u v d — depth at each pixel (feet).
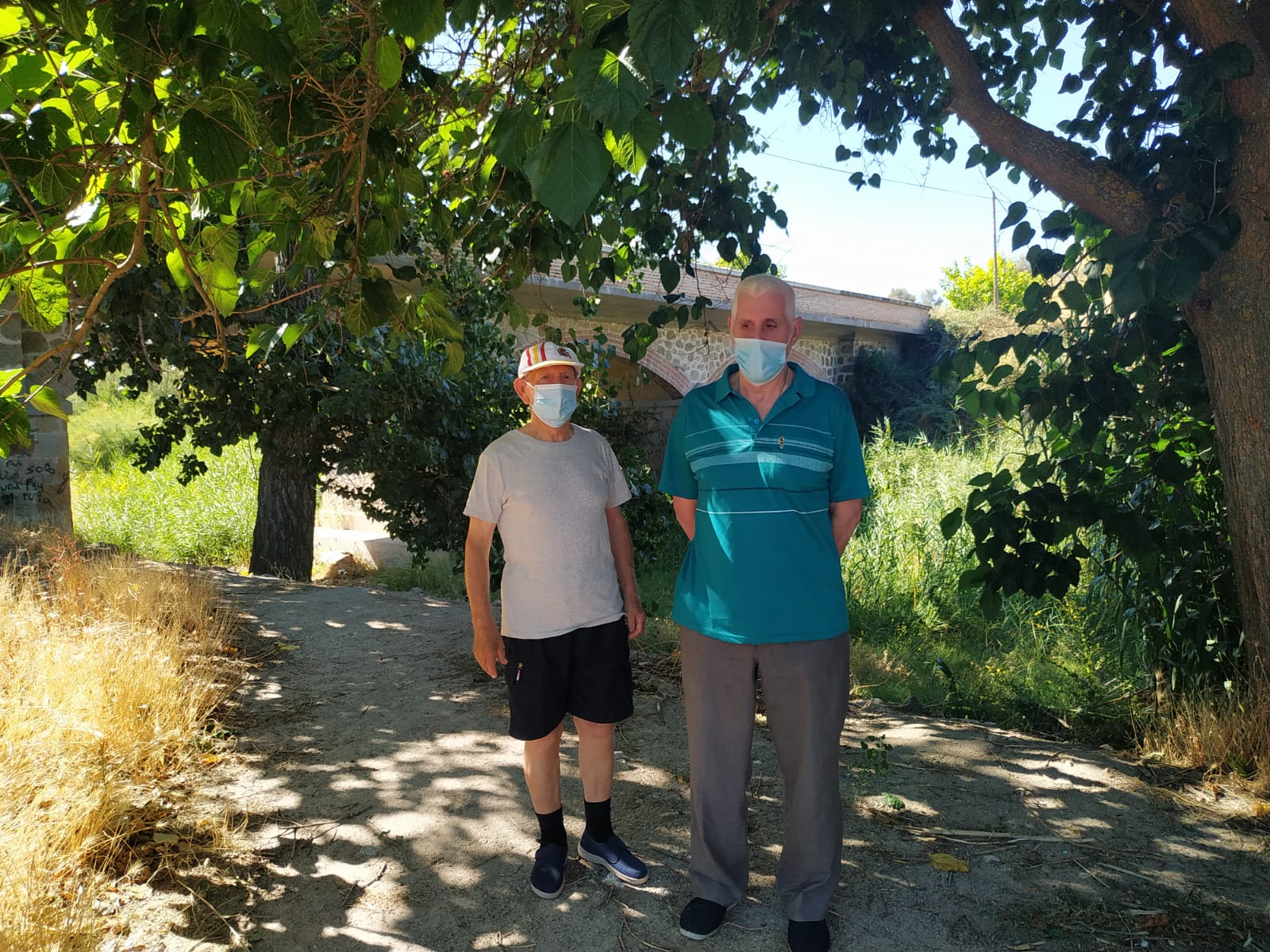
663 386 61.31
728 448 7.83
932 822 10.64
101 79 6.68
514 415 30.01
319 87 6.91
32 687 11.56
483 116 9.34
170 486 52.60
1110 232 11.90
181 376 30.58
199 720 13.00
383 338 25.00
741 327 7.65
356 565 45.47
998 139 12.00
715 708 8.05
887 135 16.03
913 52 15.11
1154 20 12.14
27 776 9.39
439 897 8.84
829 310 67.21
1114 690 16.89
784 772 8.02
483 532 8.62
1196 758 12.50
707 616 7.90
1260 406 11.25
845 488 7.93
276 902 8.66
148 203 6.99
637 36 4.12
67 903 8.02
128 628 15.31
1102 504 13.33
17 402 6.54
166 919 8.20
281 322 9.19
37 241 6.33
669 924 8.40
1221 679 14.05
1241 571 12.12
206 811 10.43
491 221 13.37
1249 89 10.53
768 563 7.66
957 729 14.44
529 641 8.46
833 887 7.93
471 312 23.97
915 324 76.74
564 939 8.16
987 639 25.59
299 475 33.12
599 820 9.26
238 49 5.62
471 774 11.85
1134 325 12.50
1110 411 12.81
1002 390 13.61
